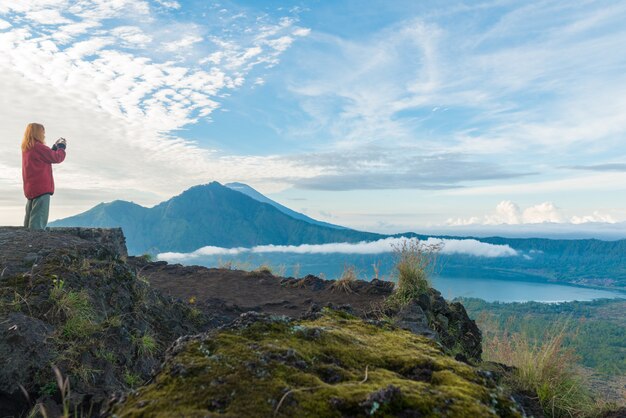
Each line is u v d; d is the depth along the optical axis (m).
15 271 4.99
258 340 2.19
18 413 3.29
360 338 2.48
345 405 1.66
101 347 4.10
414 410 1.67
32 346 3.65
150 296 5.92
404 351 2.32
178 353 2.06
